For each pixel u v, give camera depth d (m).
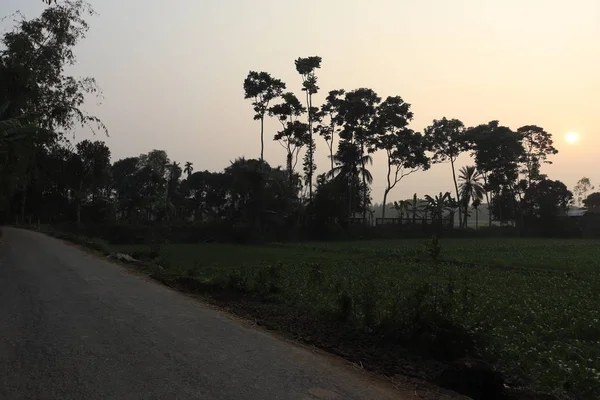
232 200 56.25
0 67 23.89
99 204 73.50
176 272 16.48
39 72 25.33
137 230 49.53
